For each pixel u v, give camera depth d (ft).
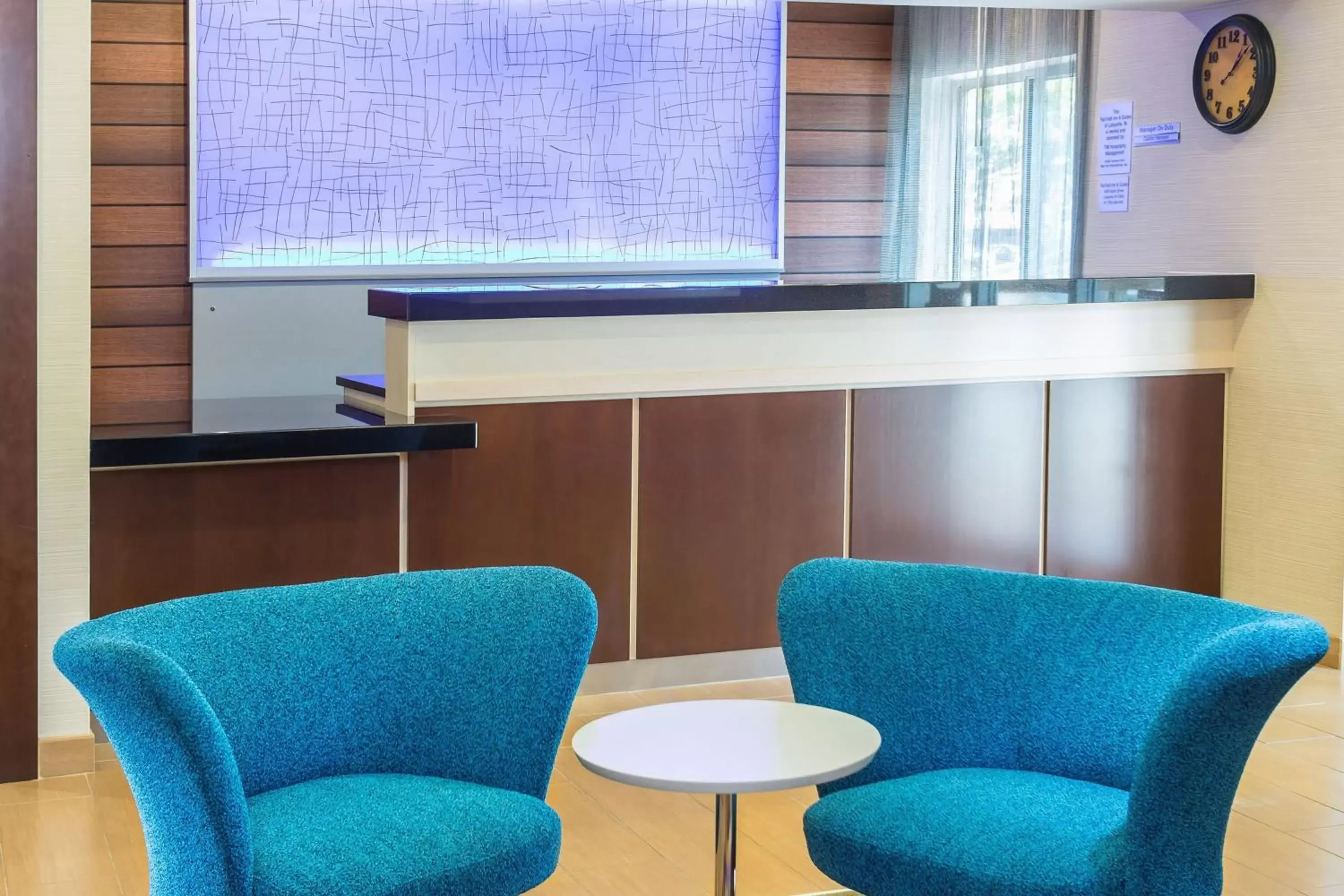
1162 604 8.50
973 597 8.98
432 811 7.70
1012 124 21.62
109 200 21.08
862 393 15.83
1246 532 17.39
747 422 15.40
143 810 7.29
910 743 8.93
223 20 21.21
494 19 22.62
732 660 15.75
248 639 8.18
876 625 9.05
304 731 8.27
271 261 21.90
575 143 23.31
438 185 22.67
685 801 12.46
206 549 13.55
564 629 8.59
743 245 24.45
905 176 24.26
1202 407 17.37
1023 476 16.58
